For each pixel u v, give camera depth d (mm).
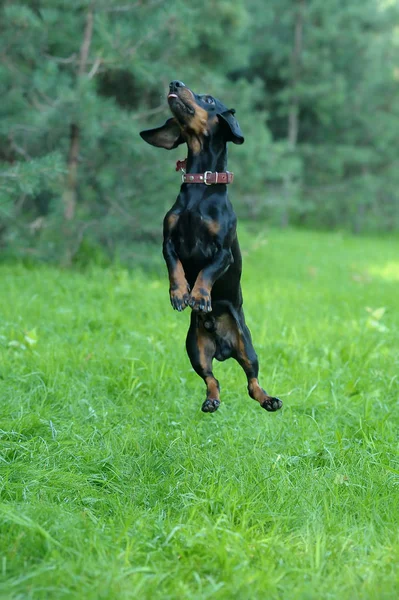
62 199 13500
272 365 8000
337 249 22984
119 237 14641
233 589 3703
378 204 32125
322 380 7656
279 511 4676
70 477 4973
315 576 3867
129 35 13359
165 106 14406
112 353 7973
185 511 4645
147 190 14492
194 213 4738
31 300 10227
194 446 5664
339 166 31016
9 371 7285
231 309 5043
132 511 4590
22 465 5070
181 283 4668
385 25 32094
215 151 4875
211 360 5121
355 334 9711
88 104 12352
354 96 31719
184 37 13906
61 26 13602
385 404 6969
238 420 6426
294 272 16250
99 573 3779
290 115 31016
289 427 6266
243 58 19688
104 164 14305
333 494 4891
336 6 31109
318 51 30781
